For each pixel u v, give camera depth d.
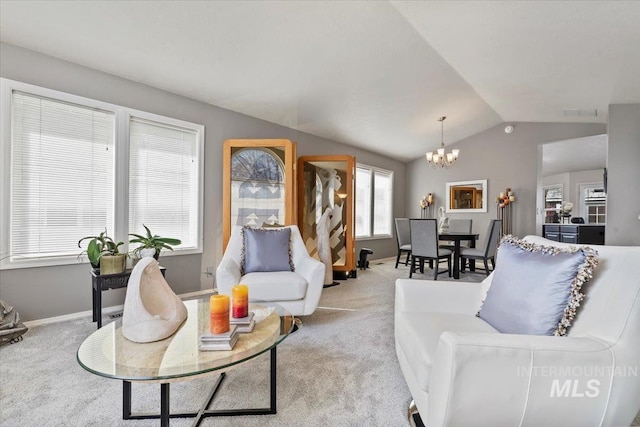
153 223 3.49
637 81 3.24
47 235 2.80
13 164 2.62
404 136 6.02
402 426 1.45
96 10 2.34
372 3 2.54
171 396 1.67
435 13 2.59
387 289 4.17
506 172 6.18
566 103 4.34
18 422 1.44
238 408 1.56
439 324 1.48
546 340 1.04
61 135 2.86
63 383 1.78
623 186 3.86
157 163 3.52
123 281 2.70
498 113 5.54
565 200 9.33
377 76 3.77
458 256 4.79
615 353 1.03
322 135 5.46
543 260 1.34
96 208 3.06
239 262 2.96
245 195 4.04
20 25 2.42
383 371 1.95
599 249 1.30
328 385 1.79
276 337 1.43
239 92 3.75
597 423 1.03
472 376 0.99
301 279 2.66
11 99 2.60
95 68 3.03
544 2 2.19
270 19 2.62
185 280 3.73
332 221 5.04
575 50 2.79
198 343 1.35
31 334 2.49
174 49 2.87
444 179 6.99
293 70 3.43
